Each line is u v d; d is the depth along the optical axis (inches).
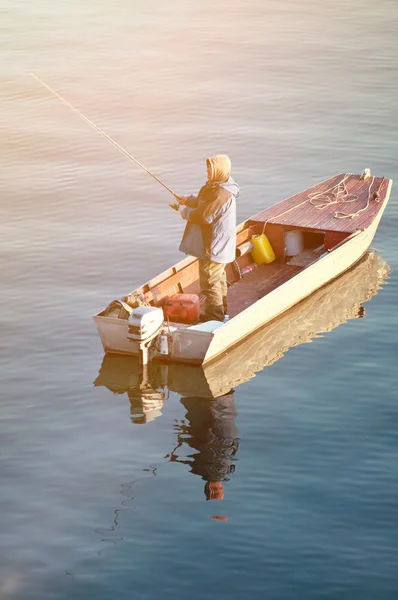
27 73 1055.6
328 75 1043.9
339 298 610.9
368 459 450.0
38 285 626.5
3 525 409.1
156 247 681.0
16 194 772.0
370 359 540.7
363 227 644.1
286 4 1316.4
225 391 513.3
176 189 781.3
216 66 1076.5
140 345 530.0
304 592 367.6
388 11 1275.8
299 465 446.9
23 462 453.4
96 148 866.8
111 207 748.6
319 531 401.4
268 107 960.3
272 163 829.2
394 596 364.8
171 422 487.2
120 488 434.0
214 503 421.7
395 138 879.1
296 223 652.1
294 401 502.0
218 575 377.7
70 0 1365.7
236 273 632.4
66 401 506.0
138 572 380.8
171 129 908.6
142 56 1111.6
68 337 567.8
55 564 385.7
